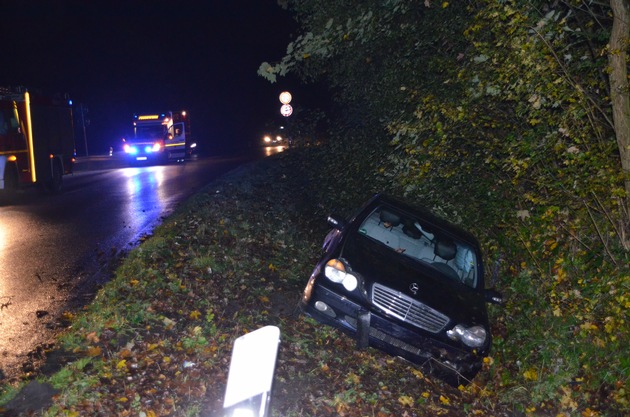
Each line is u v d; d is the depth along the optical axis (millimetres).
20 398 5547
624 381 7520
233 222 13383
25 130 19609
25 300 8391
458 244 9031
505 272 10172
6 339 7008
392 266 8211
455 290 8242
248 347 3365
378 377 7668
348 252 8250
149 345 6828
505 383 8031
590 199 8156
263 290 9445
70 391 5625
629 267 7875
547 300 8820
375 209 9219
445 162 9586
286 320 8625
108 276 9750
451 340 7734
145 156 39312
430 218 9312
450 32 10039
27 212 15977
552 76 7613
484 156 9320
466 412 7316
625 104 7574
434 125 8812
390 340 7766
